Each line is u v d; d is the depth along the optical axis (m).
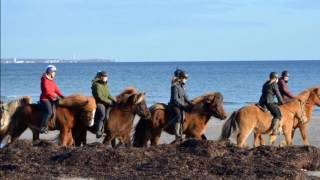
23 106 17.72
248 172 13.60
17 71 166.50
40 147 16.19
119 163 14.38
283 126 18.42
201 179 13.05
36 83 89.44
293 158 14.91
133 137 18.20
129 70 159.00
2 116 17.42
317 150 15.55
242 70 148.75
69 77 109.12
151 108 17.97
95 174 13.66
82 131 18.33
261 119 17.83
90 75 119.75
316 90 19.42
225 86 73.56
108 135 17.88
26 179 13.27
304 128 19.34
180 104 17.78
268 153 15.23
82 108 17.50
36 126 17.56
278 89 18.41
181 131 17.80
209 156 14.85
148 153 15.09
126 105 17.83
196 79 94.75
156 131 17.84
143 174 13.58
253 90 66.00
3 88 76.06
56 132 25.55
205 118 18.06
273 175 13.41
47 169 14.06
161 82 85.25
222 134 17.86
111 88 71.00
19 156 15.34
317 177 13.79
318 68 155.88
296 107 18.83
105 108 17.94
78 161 14.55
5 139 17.58
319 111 38.00
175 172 13.61
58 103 17.58
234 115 17.84
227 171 13.70
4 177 13.34
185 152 15.27
